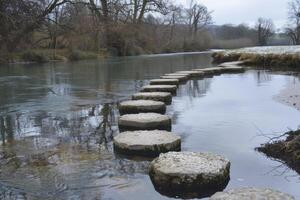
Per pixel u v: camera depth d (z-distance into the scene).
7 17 13.35
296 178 4.36
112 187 4.13
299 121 6.86
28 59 25.00
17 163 4.83
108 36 33.53
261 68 18.39
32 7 14.26
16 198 3.86
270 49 23.50
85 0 17.80
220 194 3.60
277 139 5.55
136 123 6.37
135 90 11.16
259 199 3.47
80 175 4.43
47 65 22.52
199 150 5.33
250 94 9.98
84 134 6.21
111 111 8.02
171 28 52.72
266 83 12.20
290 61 18.55
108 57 32.69
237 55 23.05
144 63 23.48
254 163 4.82
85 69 18.97
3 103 9.08
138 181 4.29
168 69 18.44
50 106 8.64
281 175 4.45
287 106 8.22
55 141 5.80
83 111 8.05
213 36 72.31
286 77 13.88
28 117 7.53
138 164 4.79
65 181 4.26
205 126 6.63
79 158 5.00
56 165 4.74
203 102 8.91
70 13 18.33
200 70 15.57
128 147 5.10
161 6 33.06
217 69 16.17
